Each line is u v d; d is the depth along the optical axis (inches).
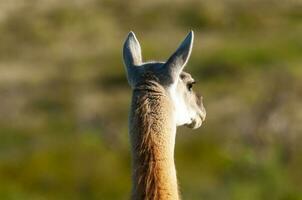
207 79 5413.4
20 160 3444.9
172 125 1212.5
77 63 6584.6
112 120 4557.1
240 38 7062.0
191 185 3203.7
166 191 1139.3
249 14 7701.8
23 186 3257.9
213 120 4175.7
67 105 5187.0
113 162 3299.7
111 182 3201.3
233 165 3405.5
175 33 7431.1
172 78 1235.2
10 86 5851.4
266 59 5826.8
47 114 5083.7
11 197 3159.5
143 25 7751.0
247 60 5797.2
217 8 7824.8
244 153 3447.3
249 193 3184.1
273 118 4124.0
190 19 7736.2
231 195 3161.9
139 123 1194.6
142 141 1181.7
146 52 6540.4
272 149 3654.0
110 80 5807.1
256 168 3371.1
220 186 3206.2
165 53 6520.7
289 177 3371.1
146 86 1223.5
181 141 3762.3
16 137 4274.1
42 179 3280.0
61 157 3378.4
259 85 4968.0
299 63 5693.9
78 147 3447.3
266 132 3917.3
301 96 4601.4
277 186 3284.9
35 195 3203.7
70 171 3282.5
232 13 7770.7
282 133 3929.6
